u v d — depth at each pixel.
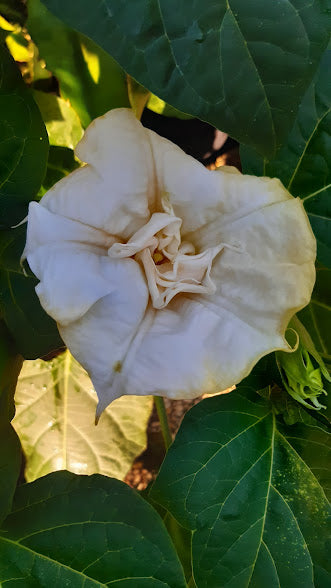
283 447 0.34
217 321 0.25
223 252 0.25
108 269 0.24
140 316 0.24
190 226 0.25
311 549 0.34
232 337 0.25
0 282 0.32
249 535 0.33
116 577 0.32
